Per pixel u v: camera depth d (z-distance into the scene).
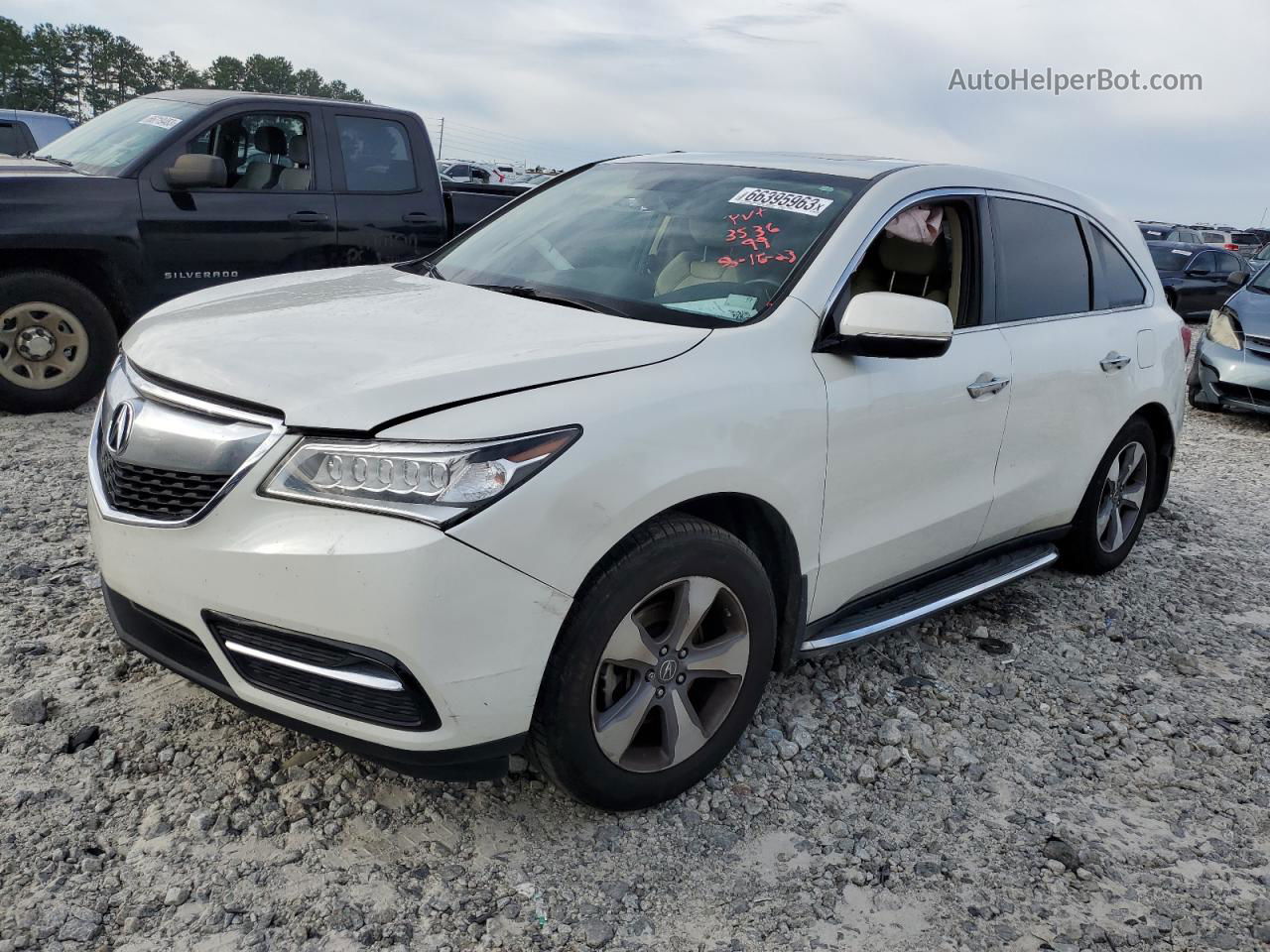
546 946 2.38
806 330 3.08
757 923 2.52
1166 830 3.06
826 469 3.07
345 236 7.26
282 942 2.30
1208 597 4.93
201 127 6.69
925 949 2.49
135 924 2.30
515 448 2.35
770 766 3.17
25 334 6.19
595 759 2.64
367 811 2.75
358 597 2.28
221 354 2.64
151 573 2.52
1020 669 4.00
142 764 2.86
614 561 2.56
